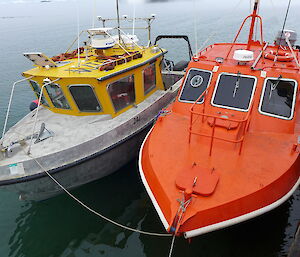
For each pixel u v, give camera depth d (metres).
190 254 5.61
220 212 4.02
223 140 5.00
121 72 7.11
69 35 31.44
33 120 7.61
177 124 5.98
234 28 30.98
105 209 6.89
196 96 6.29
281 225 6.24
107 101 7.16
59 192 6.88
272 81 5.75
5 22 52.31
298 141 5.16
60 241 6.21
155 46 9.07
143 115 7.75
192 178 4.35
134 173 7.88
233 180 4.37
